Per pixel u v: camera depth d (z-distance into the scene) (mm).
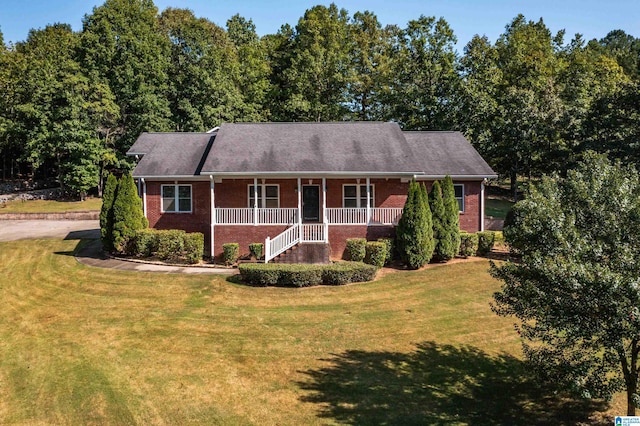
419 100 37594
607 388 6832
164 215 21859
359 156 20609
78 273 17750
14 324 12789
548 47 48531
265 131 22953
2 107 43188
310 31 43500
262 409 8398
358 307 13906
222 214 20125
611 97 29609
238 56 49625
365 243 18609
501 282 16109
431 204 18750
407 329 12219
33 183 47062
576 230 6812
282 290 15508
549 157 33562
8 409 8430
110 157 38250
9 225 30172
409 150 21266
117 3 41344
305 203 22281
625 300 5910
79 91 37312
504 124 35250
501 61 44312
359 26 47281
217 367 10062
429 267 18234
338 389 9125
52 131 37375
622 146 27891
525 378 9617
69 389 9102
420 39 38938
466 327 12312
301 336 11773
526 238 7418
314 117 42406
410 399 8781
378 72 43844
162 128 38250
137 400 8680
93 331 12141
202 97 39406
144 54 39031
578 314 6562
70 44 45406
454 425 7961
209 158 20375
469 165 22328
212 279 16688
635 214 6434
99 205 37156
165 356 10609
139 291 15461
